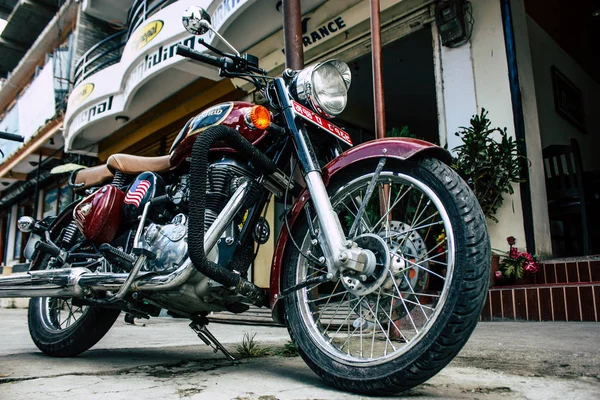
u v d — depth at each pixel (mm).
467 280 1253
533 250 3887
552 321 3305
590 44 7285
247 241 1798
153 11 7852
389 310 1520
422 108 8445
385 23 5004
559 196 4328
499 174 3900
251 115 1613
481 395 1317
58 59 11203
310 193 1552
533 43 5621
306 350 1532
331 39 5469
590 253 4410
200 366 1846
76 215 2016
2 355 2271
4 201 14977
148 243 1747
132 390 1396
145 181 1956
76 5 11422
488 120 3998
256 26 5656
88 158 10492
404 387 1282
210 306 1715
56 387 1442
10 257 14680
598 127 7207
